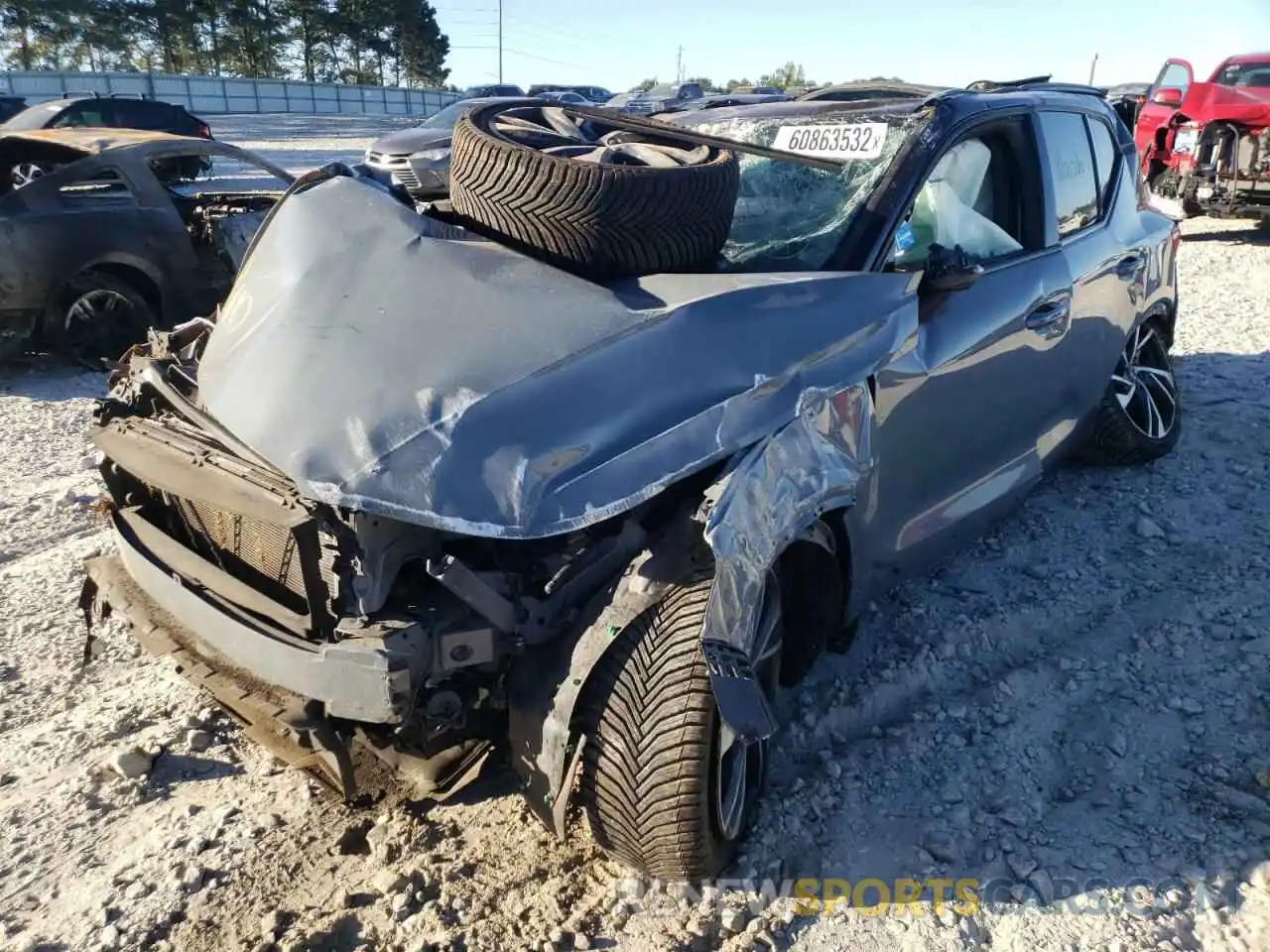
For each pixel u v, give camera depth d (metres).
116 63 67.50
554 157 2.84
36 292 7.56
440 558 2.36
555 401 2.42
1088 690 3.54
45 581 4.46
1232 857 2.79
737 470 2.47
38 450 6.39
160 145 8.23
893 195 3.37
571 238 2.84
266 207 9.13
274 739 2.63
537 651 2.47
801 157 3.48
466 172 3.02
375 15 79.31
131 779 3.16
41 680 3.71
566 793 2.46
